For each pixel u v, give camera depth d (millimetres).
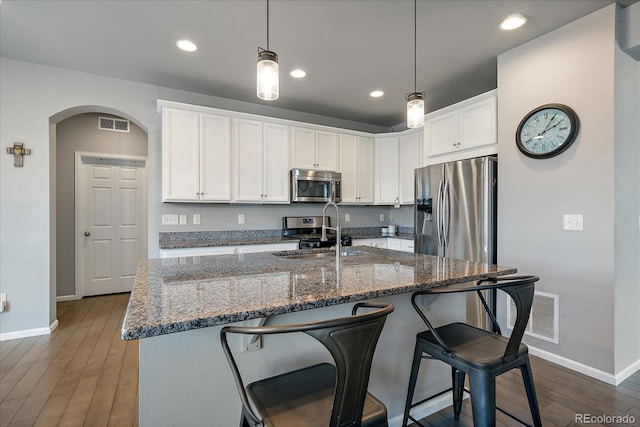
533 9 2158
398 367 1693
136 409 1867
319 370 1171
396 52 2727
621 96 2154
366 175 4496
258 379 1279
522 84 2598
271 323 1308
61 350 2633
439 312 1842
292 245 3672
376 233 4859
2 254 2816
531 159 2531
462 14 2211
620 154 2143
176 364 1133
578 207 2258
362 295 1161
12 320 2852
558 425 1697
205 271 1589
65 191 4219
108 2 2080
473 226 2873
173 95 3514
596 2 2092
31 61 2887
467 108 3107
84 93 3104
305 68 3020
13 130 2844
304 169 3918
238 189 3568
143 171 4723
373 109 4215
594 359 2182
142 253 4715
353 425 855
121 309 3771
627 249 2205
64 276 4195
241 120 3602
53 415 1806
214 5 2111
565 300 2326
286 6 2123
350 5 2111
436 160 3465
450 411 1832
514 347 1245
